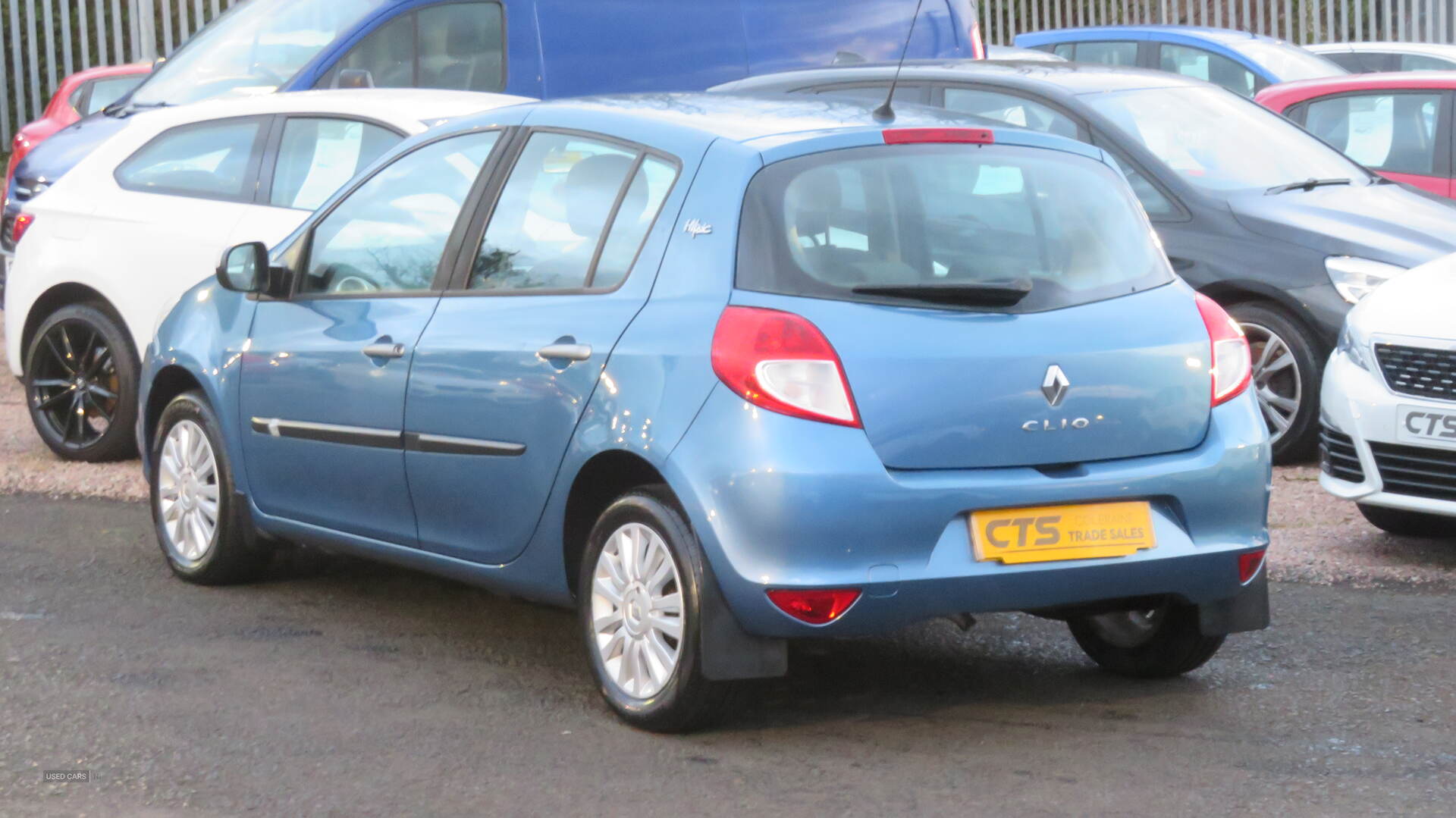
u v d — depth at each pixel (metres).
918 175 6.22
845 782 5.68
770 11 15.46
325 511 7.62
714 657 5.84
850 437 5.71
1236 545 6.25
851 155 6.19
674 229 6.20
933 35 16.50
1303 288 11.01
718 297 5.94
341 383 7.37
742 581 5.71
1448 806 5.42
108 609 7.87
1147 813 5.38
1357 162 12.60
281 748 5.99
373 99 11.07
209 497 8.28
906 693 6.73
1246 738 6.13
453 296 7.01
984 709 6.51
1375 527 9.64
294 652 7.21
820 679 6.92
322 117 11.05
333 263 7.70
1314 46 21.00
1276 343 11.19
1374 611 7.92
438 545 7.03
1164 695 6.68
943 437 5.80
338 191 7.82
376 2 14.07
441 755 5.93
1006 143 6.46
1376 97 14.90
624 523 6.21
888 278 5.96
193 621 7.68
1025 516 5.89
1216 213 11.42
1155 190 11.63
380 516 7.31
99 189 11.64
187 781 5.66
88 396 11.50
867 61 15.39
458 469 6.81
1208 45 20.30
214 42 14.41
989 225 6.20
